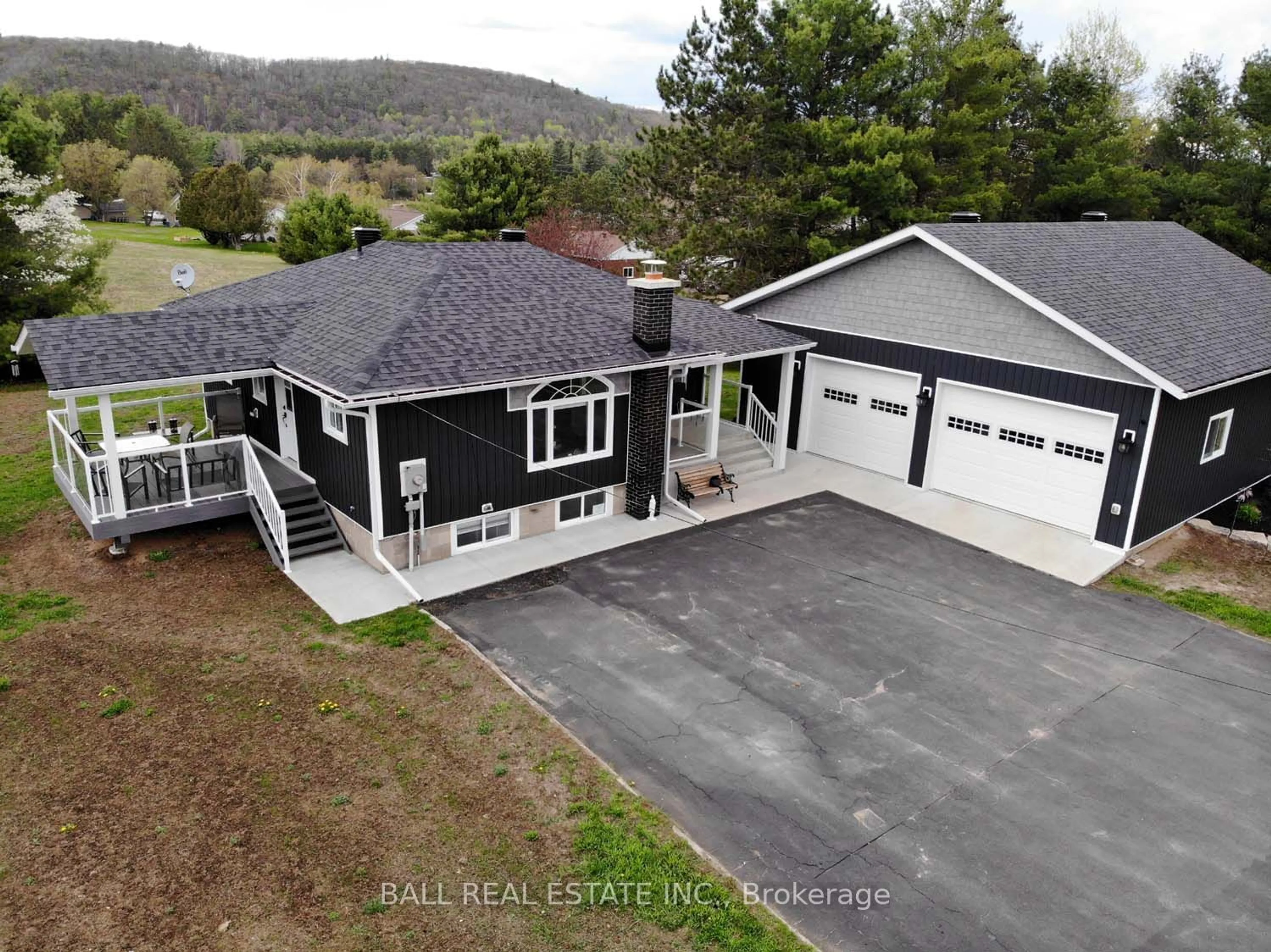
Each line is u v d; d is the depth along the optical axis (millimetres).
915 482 19016
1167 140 40281
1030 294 16125
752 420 21578
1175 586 14617
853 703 10961
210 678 11062
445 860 8164
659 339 16297
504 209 45125
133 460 15266
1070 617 13398
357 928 7414
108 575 13922
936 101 35406
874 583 14406
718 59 31312
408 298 15992
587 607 13320
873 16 31047
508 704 10695
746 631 12711
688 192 31594
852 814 8969
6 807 8703
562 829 8609
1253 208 35656
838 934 7492
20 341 15227
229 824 8539
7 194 28359
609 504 17031
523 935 7387
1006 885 8070
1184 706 11078
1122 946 7430
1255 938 7547
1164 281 19188
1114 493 15656
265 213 77812
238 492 15352
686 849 8422
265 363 15055
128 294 47469
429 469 14266
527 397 15070
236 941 7238
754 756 9852
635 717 10523
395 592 13617
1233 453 18000
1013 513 17453
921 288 18266
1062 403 16141
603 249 45844
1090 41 50562
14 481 18281
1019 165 39438
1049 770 9750
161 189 89938
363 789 9094
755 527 16656
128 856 8109
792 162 30250
